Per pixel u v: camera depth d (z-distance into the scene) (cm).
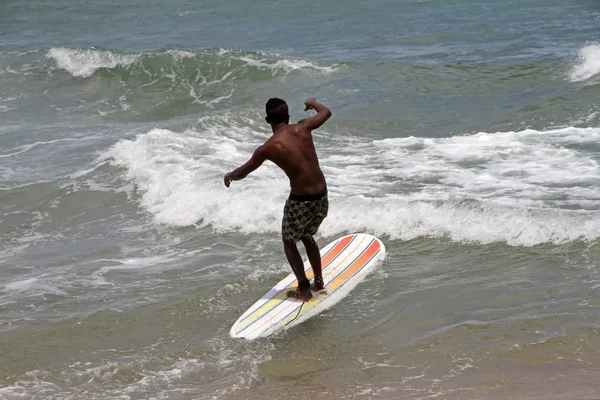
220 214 3547
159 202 3819
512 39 7731
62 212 3884
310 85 6431
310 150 2406
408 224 3195
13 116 6250
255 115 5247
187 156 4338
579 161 3859
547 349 2186
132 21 11456
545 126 4638
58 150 4941
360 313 2555
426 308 2533
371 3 10969
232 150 4469
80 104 6606
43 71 7375
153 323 2592
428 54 7394
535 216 3034
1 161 4784
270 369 2239
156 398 2102
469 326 2364
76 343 2478
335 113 5431
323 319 2538
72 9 12681
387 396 2023
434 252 2986
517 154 4094
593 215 3034
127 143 4612
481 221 3094
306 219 2450
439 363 2178
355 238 3072
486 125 4844
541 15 8894
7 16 12275
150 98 6644
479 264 2842
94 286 2939
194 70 6969
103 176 4259
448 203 3228
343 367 2214
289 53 8150
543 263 2773
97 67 7244
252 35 9581
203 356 2342
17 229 3716
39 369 2314
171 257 3197
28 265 3234
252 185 3756
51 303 2803
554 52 6856
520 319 2373
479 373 2098
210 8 11962
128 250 3322
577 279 2627
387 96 5825
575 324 2303
